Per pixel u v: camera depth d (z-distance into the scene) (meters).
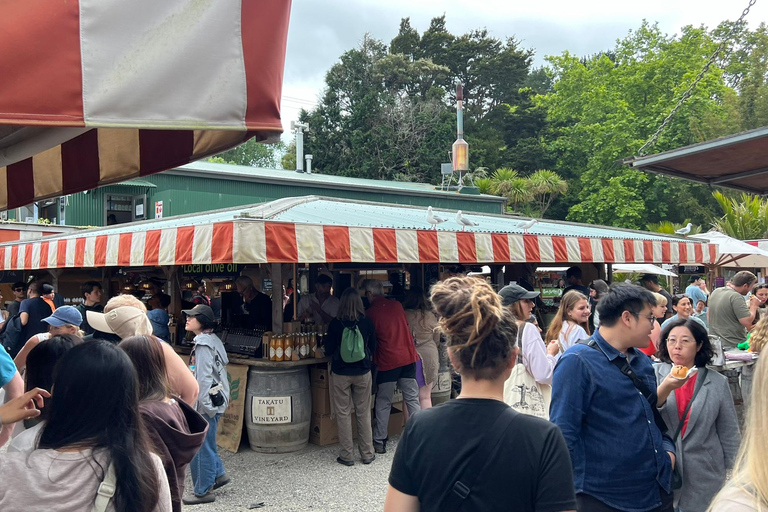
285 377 6.27
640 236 10.45
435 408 1.83
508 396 3.83
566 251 8.38
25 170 4.27
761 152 3.64
